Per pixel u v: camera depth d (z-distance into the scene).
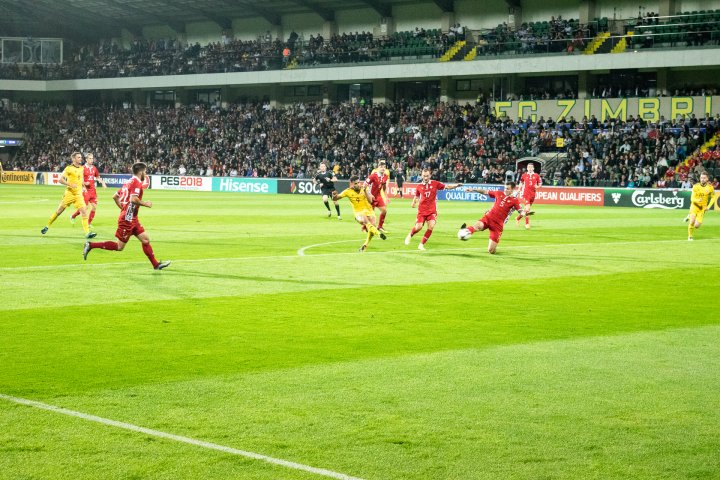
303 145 59.88
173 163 64.69
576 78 54.81
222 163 62.56
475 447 5.90
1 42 76.69
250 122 65.25
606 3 53.53
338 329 10.02
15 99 79.88
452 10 60.06
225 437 6.05
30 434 6.05
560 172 47.47
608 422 6.49
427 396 7.16
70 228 24.33
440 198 50.28
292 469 5.45
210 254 17.83
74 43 79.44
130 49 77.88
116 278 13.92
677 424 6.45
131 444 5.87
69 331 9.70
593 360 8.56
